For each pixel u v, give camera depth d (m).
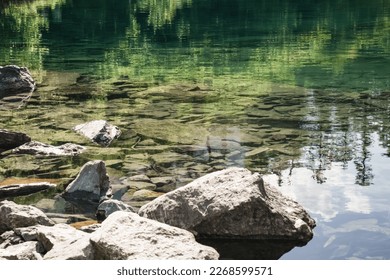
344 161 12.02
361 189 10.52
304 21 41.25
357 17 43.25
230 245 8.56
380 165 11.78
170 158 12.27
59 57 27.33
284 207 9.13
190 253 7.68
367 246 8.35
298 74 22.28
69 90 19.42
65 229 8.59
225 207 8.71
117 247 7.67
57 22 42.94
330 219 9.28
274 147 12.96
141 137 13.80
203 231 8.82
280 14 46.09
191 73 22.58
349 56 26.69
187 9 51.78
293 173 11.34
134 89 19.53
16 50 29.83
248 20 42.59
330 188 10.58
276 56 26.75
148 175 11.30
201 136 13.83
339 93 18.67
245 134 13.93
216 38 33.56
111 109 16.66
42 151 12.71
